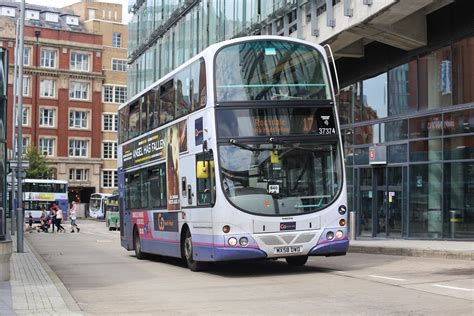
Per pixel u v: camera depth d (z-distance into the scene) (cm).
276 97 1414
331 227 1384
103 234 4644
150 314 967
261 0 2758
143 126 2003
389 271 1435
